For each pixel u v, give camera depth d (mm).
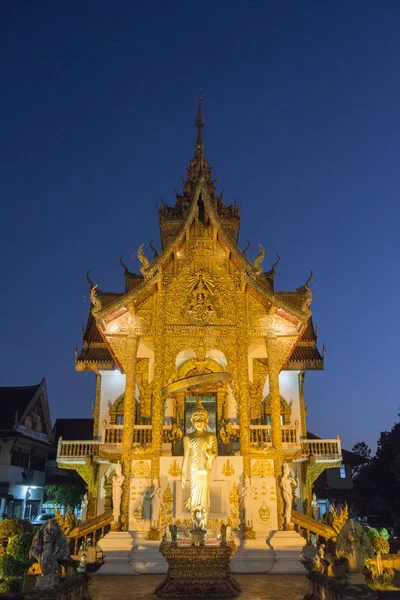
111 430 21500
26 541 15102
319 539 19031
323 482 43844
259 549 16500
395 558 18312
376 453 44844
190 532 13070
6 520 17641
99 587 13781
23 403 43656
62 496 39625
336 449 24766
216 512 17359
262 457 18172
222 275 20516
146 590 13305
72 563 10336
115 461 21953
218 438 20766
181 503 17500
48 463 47156
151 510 17266
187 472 16172
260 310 20172
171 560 12375
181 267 20609
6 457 39625
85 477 25203
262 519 17359
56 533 10062
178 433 19375
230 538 15281
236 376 19234
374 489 43250
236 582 13242
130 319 19953
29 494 42375
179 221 27297
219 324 19875
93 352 27703
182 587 12180
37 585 9500
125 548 16375
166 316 19922
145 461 18109
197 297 20125
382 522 44375
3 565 14547
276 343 19875
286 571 15984
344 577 9859
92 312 18469
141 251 19516
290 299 26297
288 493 17469
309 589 12047
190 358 21984
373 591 9133
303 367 26688
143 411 22562
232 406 21359
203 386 21031
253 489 17750
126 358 19484
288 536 16781
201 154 22109
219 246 20844
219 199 29016
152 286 19359
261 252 19328
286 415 26219
